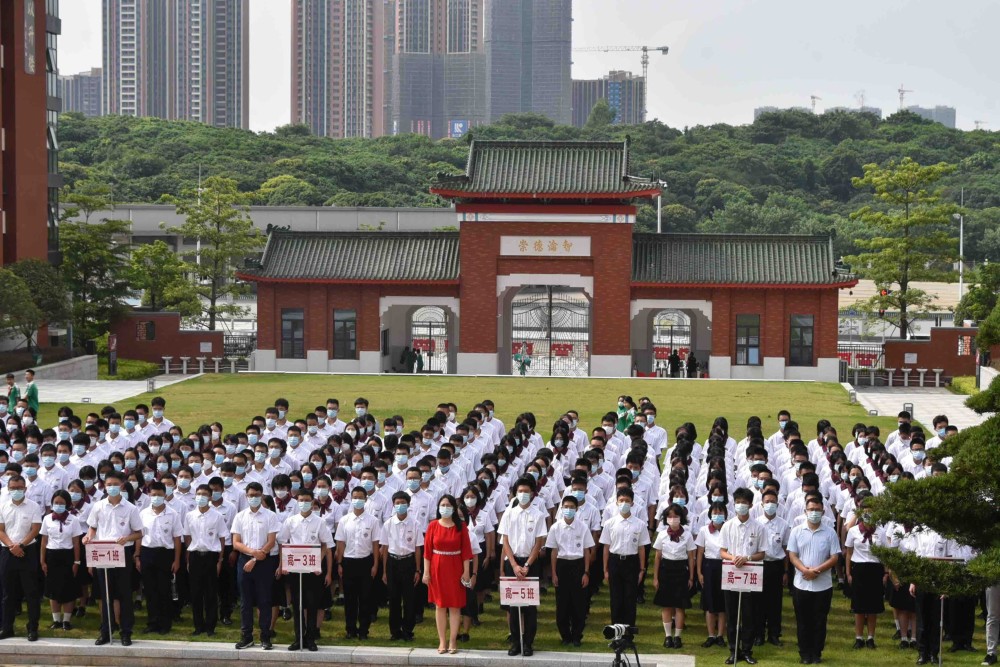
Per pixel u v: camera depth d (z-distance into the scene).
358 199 107.81
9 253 51.75
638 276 53.41
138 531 18.77
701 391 47.59
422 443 23.34
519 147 54.12
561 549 18.19
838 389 48.81
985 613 18.94
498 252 53.69
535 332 70.44
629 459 21.28
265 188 108.00
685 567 18.00
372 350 54.59
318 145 131.62
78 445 23.00
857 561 18.12
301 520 18.38
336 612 20.56
